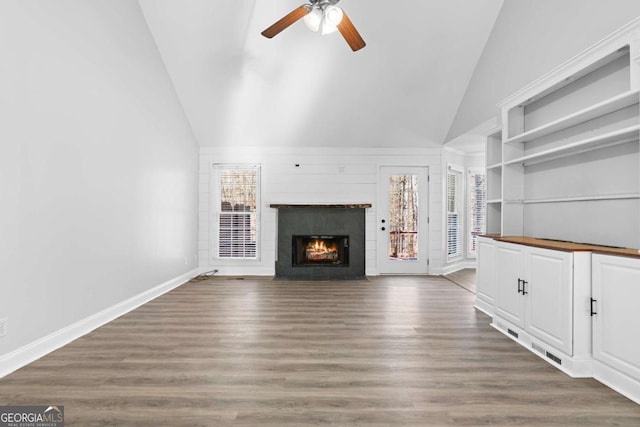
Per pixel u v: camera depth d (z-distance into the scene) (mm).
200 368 2354
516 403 1935
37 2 2502
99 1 3232
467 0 3951
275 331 3125
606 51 2396
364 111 5316
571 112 2949
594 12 2662
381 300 4281
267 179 5973
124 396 1982
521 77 3635
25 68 2396
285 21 3020
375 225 5984
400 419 1778
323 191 5973
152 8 4035
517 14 3689
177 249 5109
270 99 5117
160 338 2932
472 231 6773
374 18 4090
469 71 4719
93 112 3141
